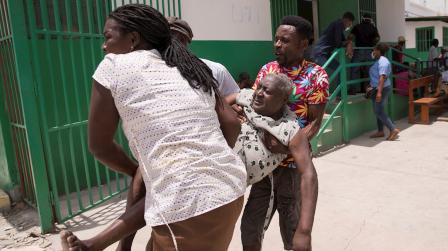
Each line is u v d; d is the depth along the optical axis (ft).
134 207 5.76
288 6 26.96
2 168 15.66
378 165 18.97
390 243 11.36
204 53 21.18
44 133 12.35
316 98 8.22
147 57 5.49
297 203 8.16
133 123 5.26
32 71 11.96
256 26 24.25
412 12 65.31
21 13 11.47
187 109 5.34
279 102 7.26
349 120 24.16
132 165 6.26
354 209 13.83
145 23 5.68
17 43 11.49
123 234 5.64
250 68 23.99
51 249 11.59
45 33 12.20
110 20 5.79
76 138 16.56
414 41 64.44
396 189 15.71
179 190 5.09
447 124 28.12
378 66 23.27
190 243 5.24
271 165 7.30
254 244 8.18
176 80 5.47
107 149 5.70
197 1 20.57
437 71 33.91
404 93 30.17
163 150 5.16
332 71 24.66
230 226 5.61
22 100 11.83
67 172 16.40
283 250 11.07
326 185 16.40
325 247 11.29
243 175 5.75
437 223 12.52
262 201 8.14
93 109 5.39
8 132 15.08
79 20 13.44
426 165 18.71
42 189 12.39
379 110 23.79
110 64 5.36
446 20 61.98
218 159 5.41
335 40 23.97
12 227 13.29
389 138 23.86
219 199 5.25
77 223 13.25
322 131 20.90
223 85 9.43
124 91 5.22
